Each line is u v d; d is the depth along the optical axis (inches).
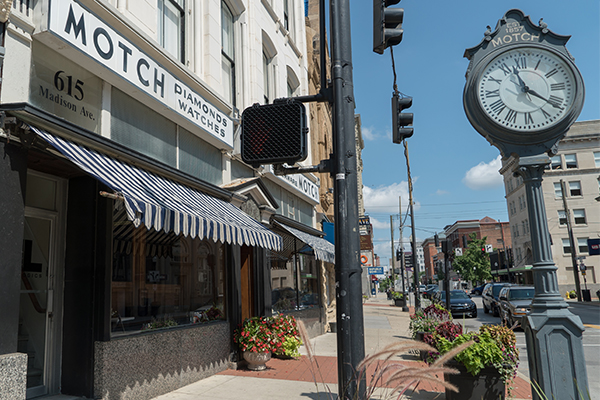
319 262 608.7
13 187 177.5
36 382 217.3
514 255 2252.7
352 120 162.2
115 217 235.1
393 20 160.1
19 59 182.7
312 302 566.3
